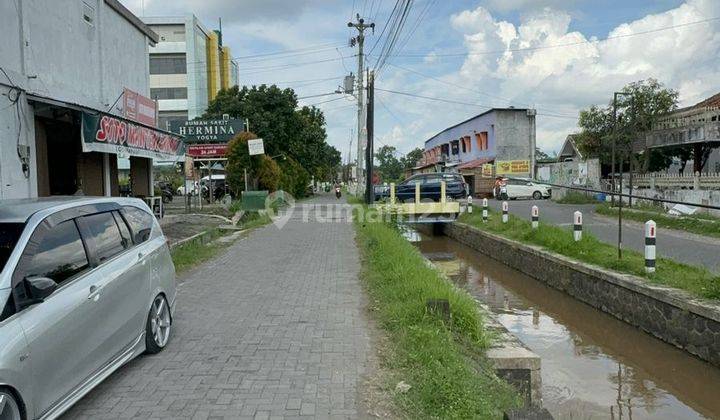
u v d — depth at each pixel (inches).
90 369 177.6
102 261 194.7
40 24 423.5
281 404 178.7
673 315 334.6
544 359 336.2
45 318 156.3
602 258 458.0
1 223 171.0
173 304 253.9
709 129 864.9
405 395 183.9
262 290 356.5
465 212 916.0
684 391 286.8
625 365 326.6
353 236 667.4
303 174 1720.0
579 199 1213.7
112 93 567.8
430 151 2871.6
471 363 215.5
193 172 1115.3
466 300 277.9
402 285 317.4
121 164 1083.3
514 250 619.5
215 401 181.2
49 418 155.6
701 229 668.7
